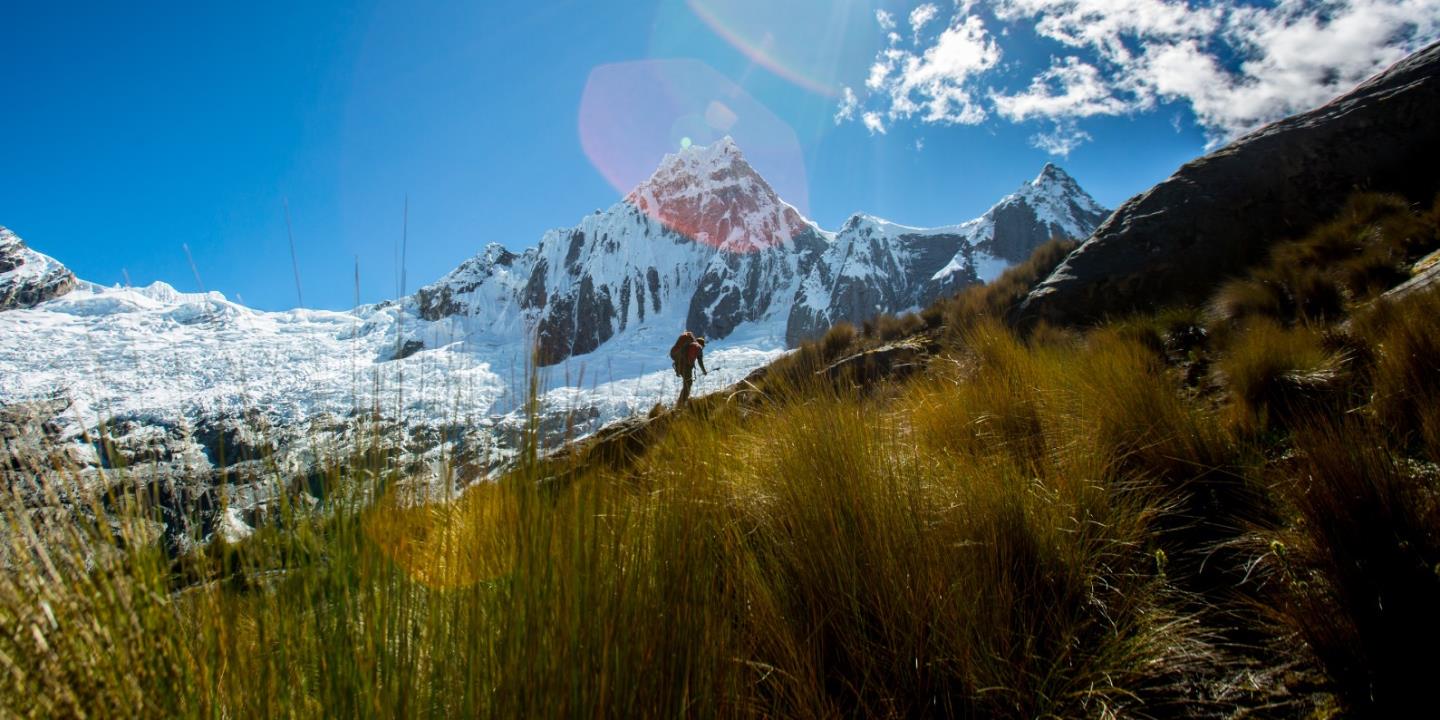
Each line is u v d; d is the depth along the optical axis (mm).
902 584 1829
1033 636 1722
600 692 1173
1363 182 7895
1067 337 6633
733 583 1784
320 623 1152
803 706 1498
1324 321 4473
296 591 1165
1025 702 1611
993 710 1594
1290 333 4098
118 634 1048
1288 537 2012
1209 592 2006
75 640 1023
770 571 1984
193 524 1139
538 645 1186
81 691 1012
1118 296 8266
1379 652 1521
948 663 1657
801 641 1735
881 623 1764
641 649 1263
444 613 1243
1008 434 3309
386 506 1280
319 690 1111
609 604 1273
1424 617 1524
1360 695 1520
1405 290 4039
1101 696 1646
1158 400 3090
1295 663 1676
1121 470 2863
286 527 1195
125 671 1044
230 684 1116
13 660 983
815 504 2123
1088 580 1976
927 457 2838
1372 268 5336
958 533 2068
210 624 1112
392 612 1178
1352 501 1865
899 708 1589
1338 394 3045
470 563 1301
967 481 2303
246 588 1175
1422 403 2408
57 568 1021
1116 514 2344
